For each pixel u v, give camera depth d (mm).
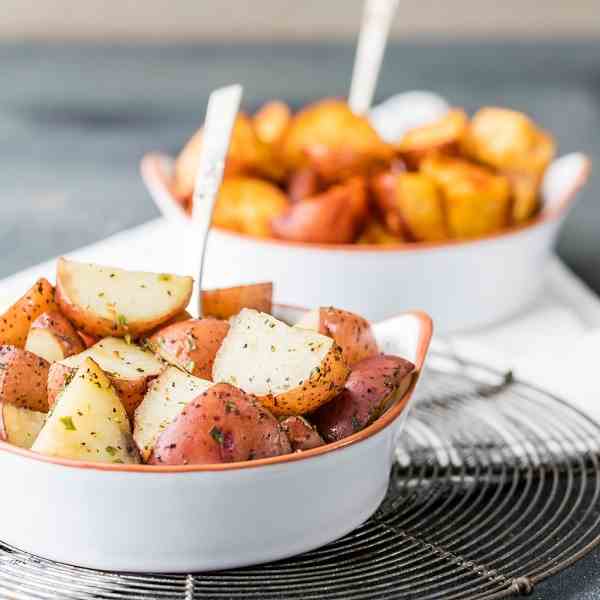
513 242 945
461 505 705
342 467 641
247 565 641
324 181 986
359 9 2121
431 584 652
